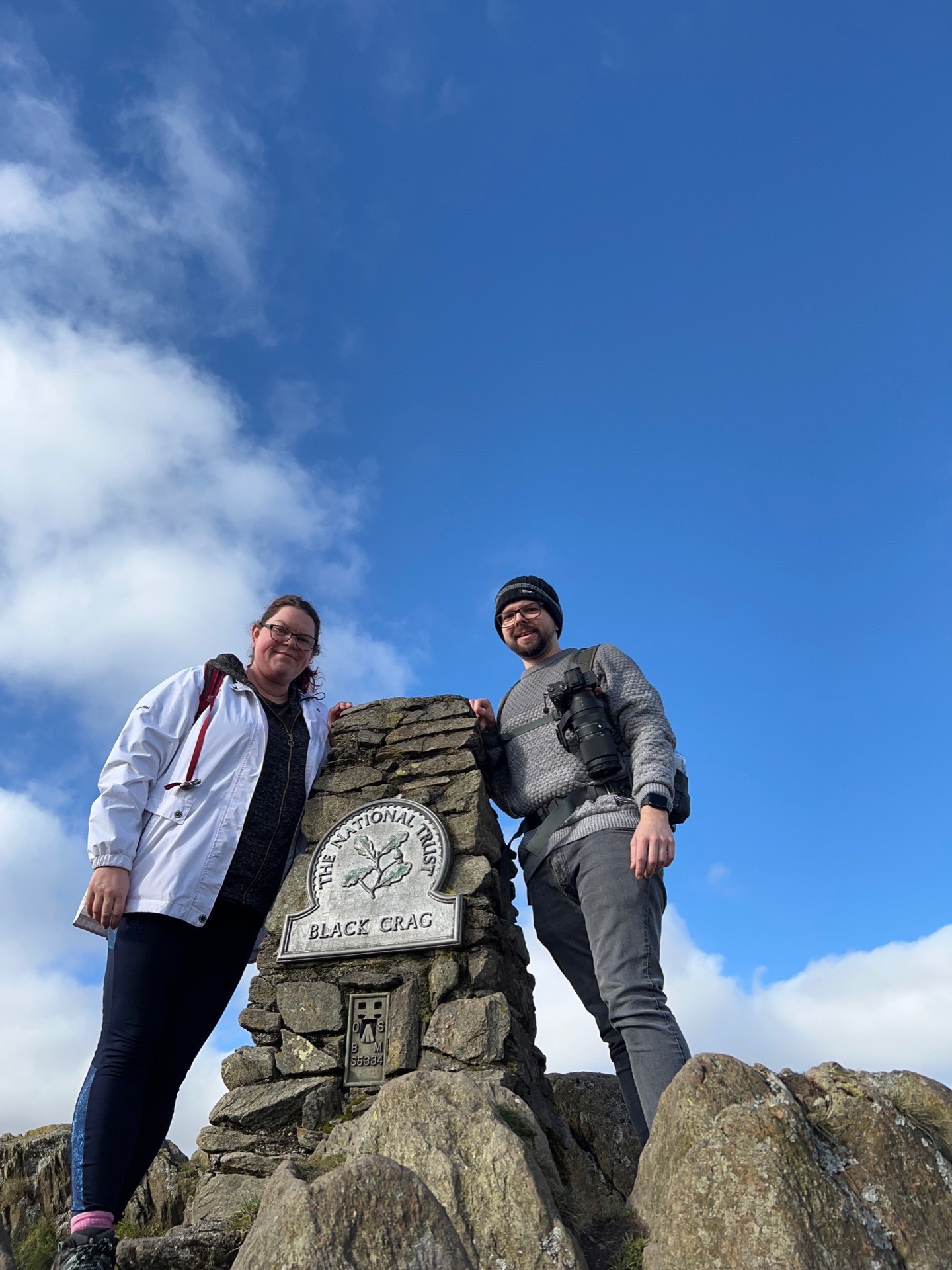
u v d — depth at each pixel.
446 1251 0.99
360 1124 1.32
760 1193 1.06
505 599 2.27
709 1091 1.21
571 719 1.98
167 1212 2.07
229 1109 2.05
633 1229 1.19
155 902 1.38
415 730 2.55
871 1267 1.02
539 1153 1.34
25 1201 2.19
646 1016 1.65
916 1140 1.15
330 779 2.52
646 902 1.77
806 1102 1.23
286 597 1.72
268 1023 2.18
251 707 1.62
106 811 1.41
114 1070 1.28
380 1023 2.12
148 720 1.52
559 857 1.89
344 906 2.28
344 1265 0.96
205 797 1.48
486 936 2.16
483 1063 1.97
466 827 2.33
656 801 1.79
